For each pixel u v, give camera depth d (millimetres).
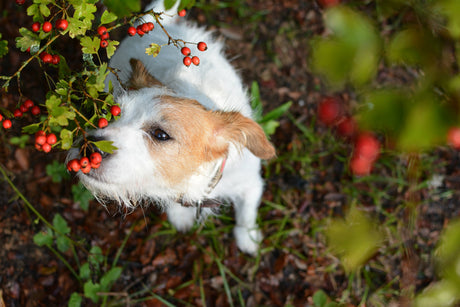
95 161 628
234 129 754
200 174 773
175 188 762
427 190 1000
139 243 964
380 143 1010
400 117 350
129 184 726
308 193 1012
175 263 959
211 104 816
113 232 963
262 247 971
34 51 622
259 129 759
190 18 1082
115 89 768
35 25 612
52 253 940
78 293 922
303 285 958
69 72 630
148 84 764
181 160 736
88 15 599
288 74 1079
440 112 342
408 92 365
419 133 340
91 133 707
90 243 956
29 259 934
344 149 1030
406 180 1008
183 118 726
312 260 970
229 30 1094
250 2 1110
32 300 917
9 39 895
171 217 959
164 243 970
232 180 842
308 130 1040
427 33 376
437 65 369
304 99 1066
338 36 380
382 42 381
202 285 943
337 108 723
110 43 615
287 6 1113
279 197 1006
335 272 964
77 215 962
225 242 975
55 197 965
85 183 750
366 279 953
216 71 866
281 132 1043
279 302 946
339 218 992
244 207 918
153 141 722
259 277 958
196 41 903
